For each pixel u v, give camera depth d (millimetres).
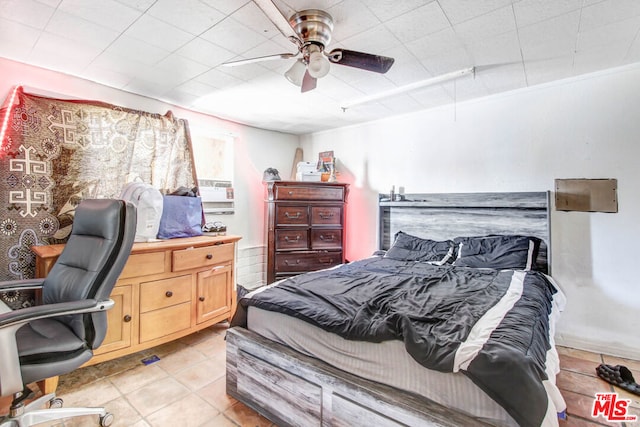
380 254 3555
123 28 1864
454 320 1474
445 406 1180
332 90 2875
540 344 1343
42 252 2035
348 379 1379
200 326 2639
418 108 3410
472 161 3160
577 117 2600
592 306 2551
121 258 1586
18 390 1245
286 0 1580
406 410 1187
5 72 2238
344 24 1811
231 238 2914
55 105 2412
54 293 1659
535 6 1643
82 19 1767
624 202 2432
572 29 1871
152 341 2295
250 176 4109
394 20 1771
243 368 1820
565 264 2658
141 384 2047
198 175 3566
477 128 3121
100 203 1704
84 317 1505
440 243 3227
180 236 2855
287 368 1593
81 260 1636
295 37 1662
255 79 2631
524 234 2883
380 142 3861
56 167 2410
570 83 2623
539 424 998
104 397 1907
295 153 4664
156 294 2316
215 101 3180
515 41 2012
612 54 2203
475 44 2051
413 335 1279
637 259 2391
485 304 1713
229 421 1707
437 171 3400
